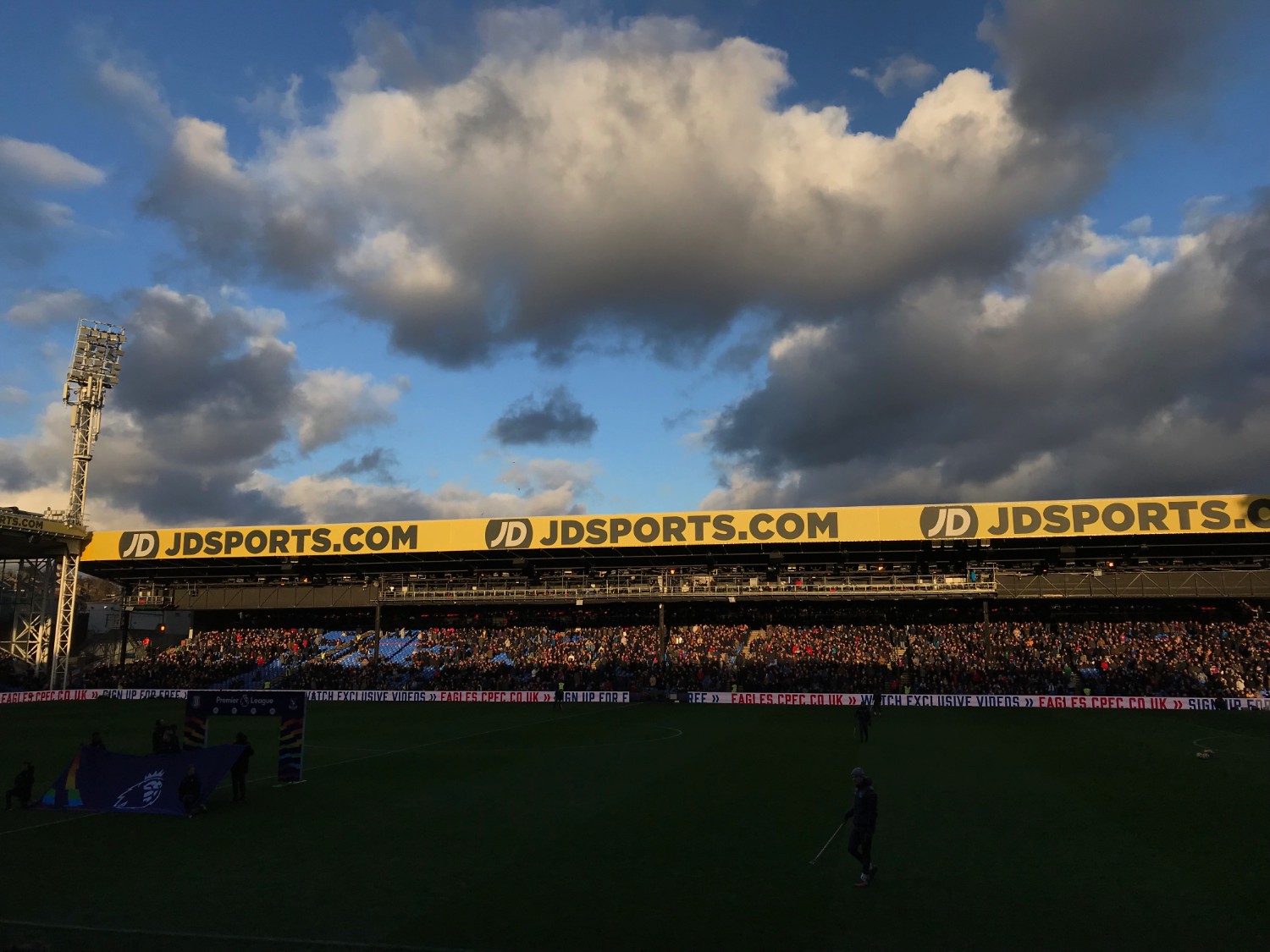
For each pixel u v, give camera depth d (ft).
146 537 264.31
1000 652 236.43
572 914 48.06
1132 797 82.58
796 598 238.68
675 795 84.53
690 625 280.31
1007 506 222.48
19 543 250.57
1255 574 231.71
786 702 213.05
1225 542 225.35
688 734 143.23
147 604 290.76
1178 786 88.94
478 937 44.60
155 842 66.33
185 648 292.81
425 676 248.73
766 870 56.75
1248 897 50.52
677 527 240.53
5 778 99.81
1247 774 96.94
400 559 271.90
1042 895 51.11
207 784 78.48
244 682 256.32
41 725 161.38
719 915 47.73
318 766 107.04
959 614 265.34
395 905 50.06
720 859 59.57
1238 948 42.57
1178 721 163.84
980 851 61.62
